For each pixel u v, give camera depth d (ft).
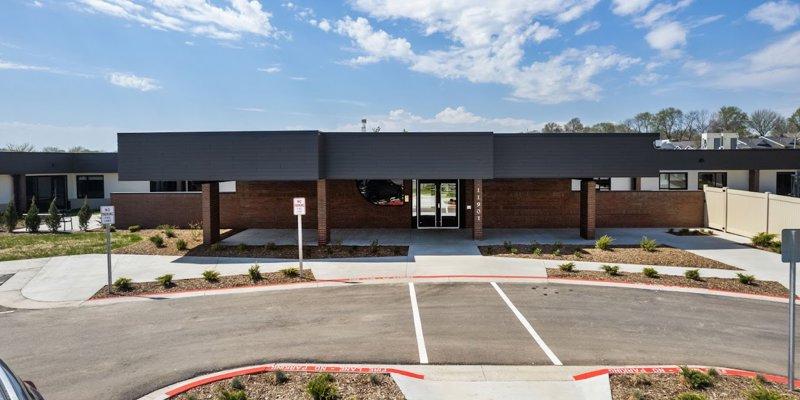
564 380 25.64
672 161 107.14
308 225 77.30
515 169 63.67
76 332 33.47
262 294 42.24
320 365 27.66
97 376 26.68
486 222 76.79
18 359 29.01
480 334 32.45
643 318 35.73
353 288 43.83
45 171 105.60
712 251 58.39
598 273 48.21
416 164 61.62
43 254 58.95
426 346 30.40
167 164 59.57
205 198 62.90
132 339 32.07
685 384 24.66
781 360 28.48
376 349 29.94
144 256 57.52
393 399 23.44
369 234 71.31
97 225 86.28
